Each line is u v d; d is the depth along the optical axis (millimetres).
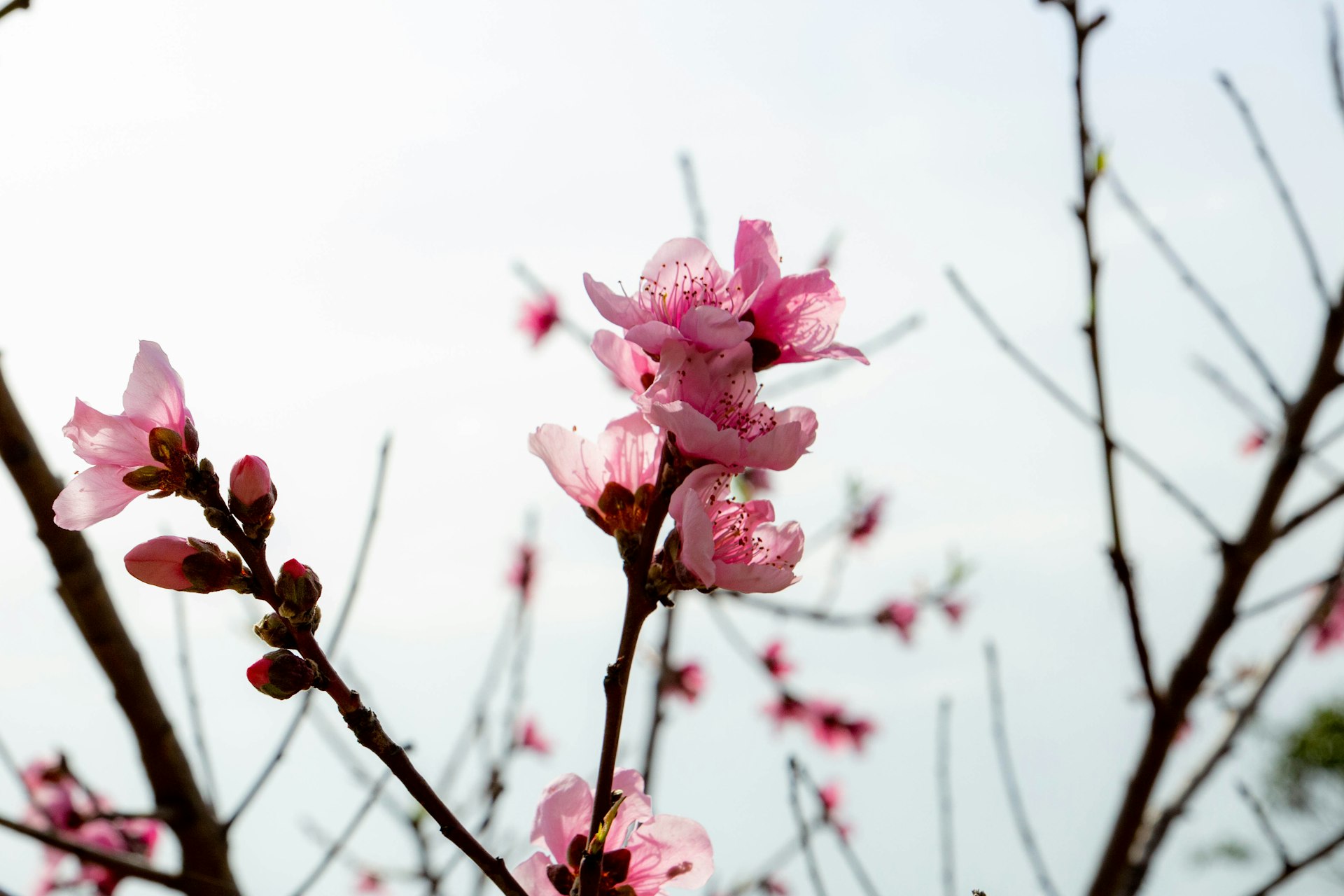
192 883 691
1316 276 778
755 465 534
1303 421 779
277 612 538
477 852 529
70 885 962
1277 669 960
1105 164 661
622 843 553
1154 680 760
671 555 537
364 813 701
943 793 729
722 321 537
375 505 711
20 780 873
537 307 1408
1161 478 743
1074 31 646
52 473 700
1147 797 793
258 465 544
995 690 788
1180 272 774
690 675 1403
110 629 708
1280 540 762
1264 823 719
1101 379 678
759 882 1053
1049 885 727
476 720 848
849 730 1554
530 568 1169
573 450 556
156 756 709
